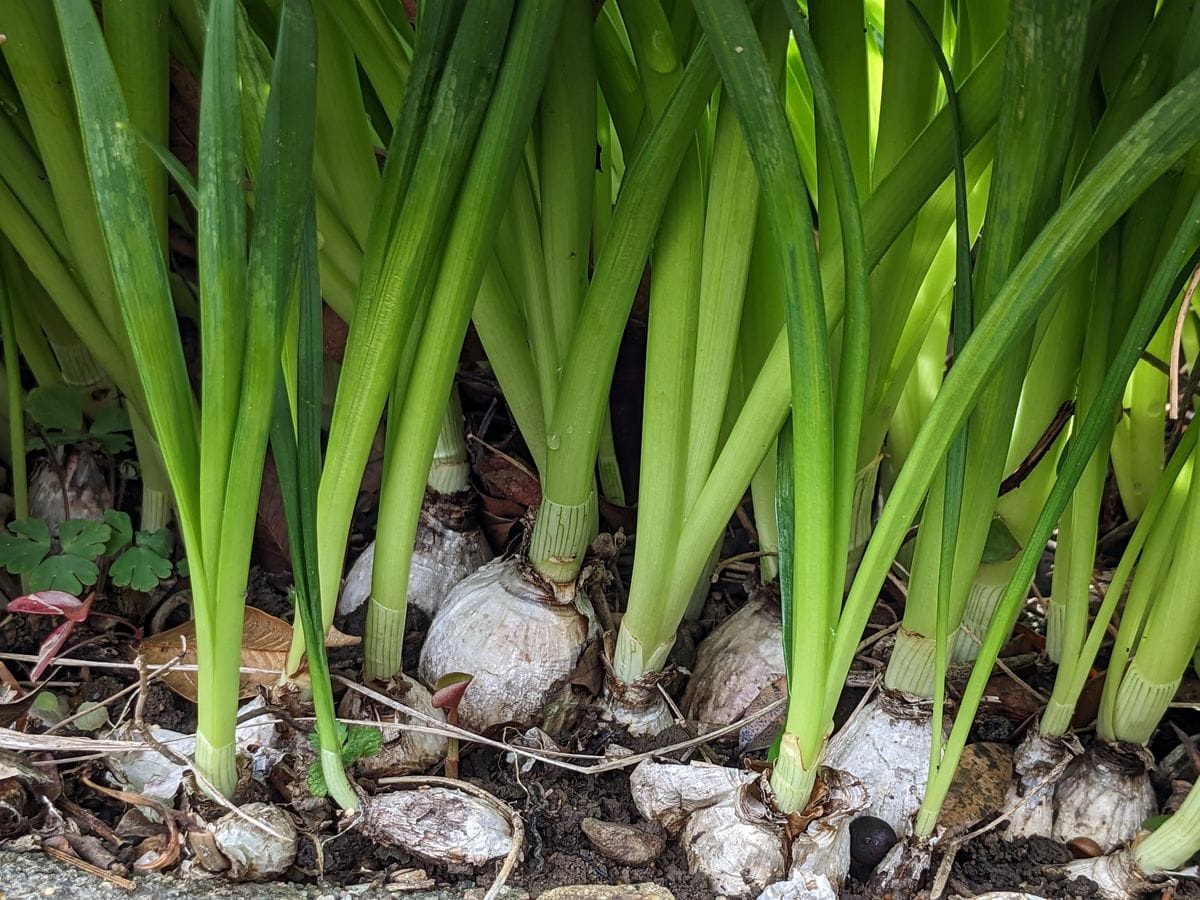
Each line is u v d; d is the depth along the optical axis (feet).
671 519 1.13
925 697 1.17
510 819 1.09
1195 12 0.92
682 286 1.07
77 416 1.35
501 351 1.22
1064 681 1.18
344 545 1.09
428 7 0.93
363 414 1.03
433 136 0.95
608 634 1.23
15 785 1.05
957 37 1.17
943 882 1.11
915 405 1.40
